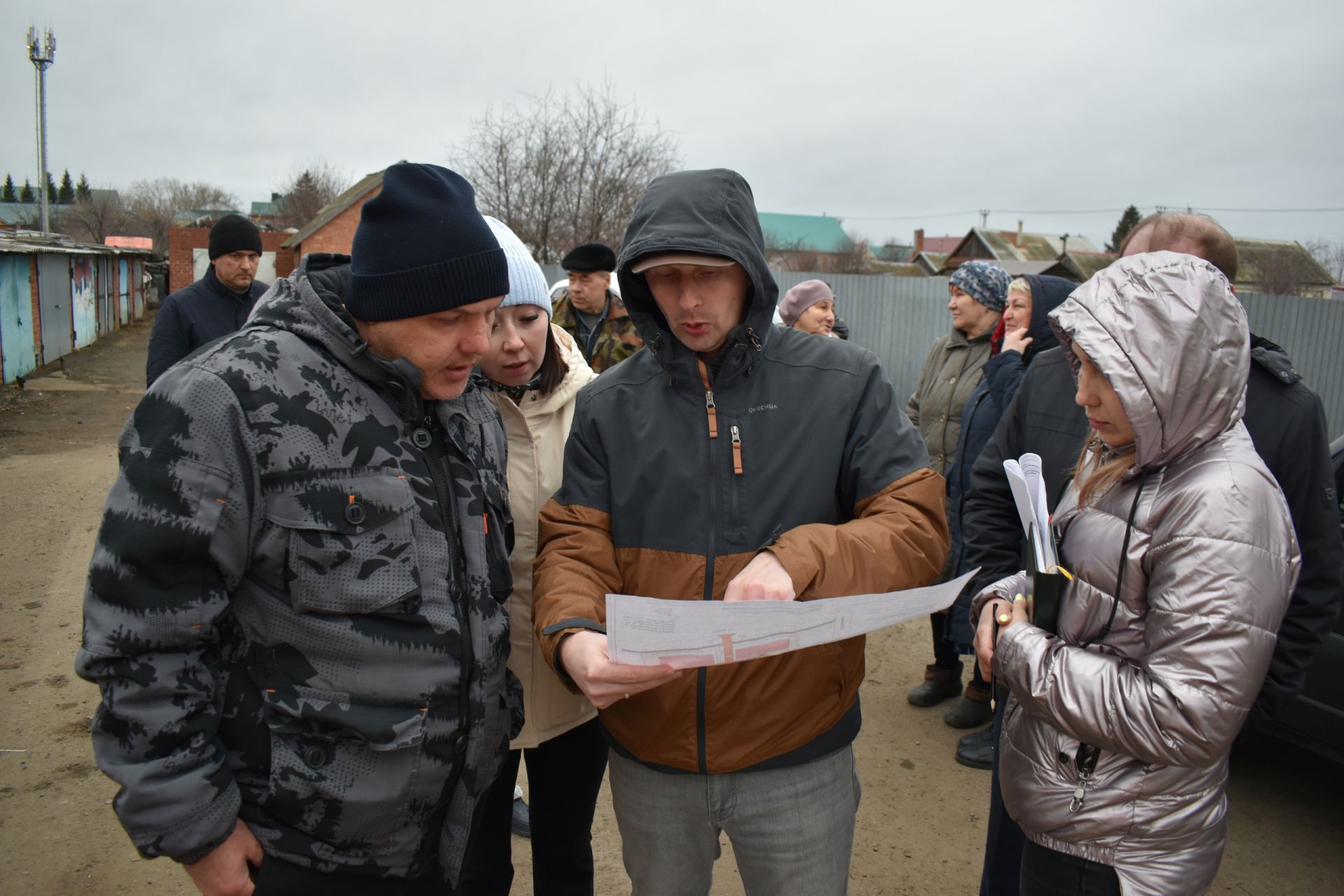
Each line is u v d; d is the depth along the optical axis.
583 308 4.86
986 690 3.67
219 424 1.19
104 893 2.52
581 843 2.12
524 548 1.93
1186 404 1.33
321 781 1.26
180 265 27.56
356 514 1.26
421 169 1.30
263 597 1.27
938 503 1.62
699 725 1.57
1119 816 1.41
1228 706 1.25
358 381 1.32
